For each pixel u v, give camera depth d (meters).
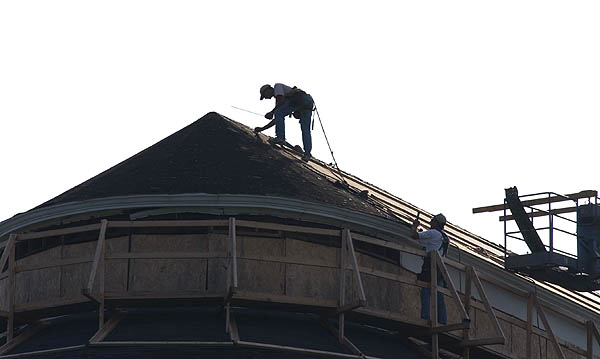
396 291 41.75
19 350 37.94
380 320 39.50
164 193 39.91
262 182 41.34
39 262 41.69
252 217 40.34
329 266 38.75
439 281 40.47
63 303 38.41
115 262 39.69
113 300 37.72
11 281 39.09
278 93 46.41
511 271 46.56
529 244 46.88
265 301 37.66
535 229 46.75
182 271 39.53
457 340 40.34
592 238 46.91
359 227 41.28
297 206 40.22
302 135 47.03
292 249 40.31
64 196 43.00
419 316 41.94
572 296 52.09
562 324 48.75
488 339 39.44
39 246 42.00
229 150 43.78
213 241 39.72
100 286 37.47
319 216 40.59
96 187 41.97
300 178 43.03
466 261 44.00
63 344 37.28
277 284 39.84
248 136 46.28
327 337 38.81
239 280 39.50
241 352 35.72
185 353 35.59
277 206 40.06
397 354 39.56
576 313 49.19
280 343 37.00
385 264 41.72
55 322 40.84
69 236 41.19
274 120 46.72
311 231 38.84
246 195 39.81
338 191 43.78
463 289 43.53
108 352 35.69
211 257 37.84
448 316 42.53
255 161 43.19
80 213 40.50
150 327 37.69
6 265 42.69
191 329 37.62
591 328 44.88
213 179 41.06
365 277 41.12
